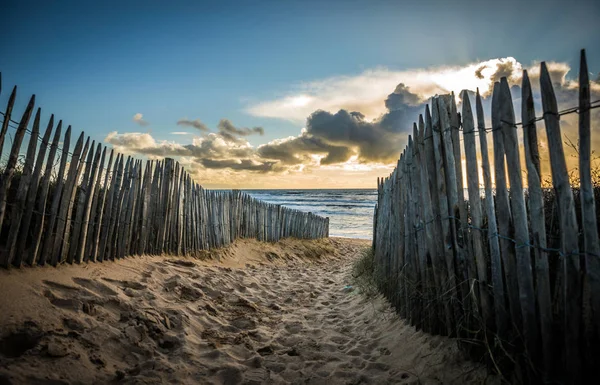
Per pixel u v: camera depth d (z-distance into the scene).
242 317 3.80
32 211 2.90
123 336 2.57
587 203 1.71
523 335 2.02
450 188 2.68
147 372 2.31
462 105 2.51
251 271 6.52
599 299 1.68
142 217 4.56
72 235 3.38
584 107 1.71
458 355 2.45
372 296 4.82
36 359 1.98
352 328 3.91
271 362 2.86
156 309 3.15
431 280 2.95
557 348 1.89
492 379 2.11
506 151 2.12
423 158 3.07
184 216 5.71
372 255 6.93
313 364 2.88
